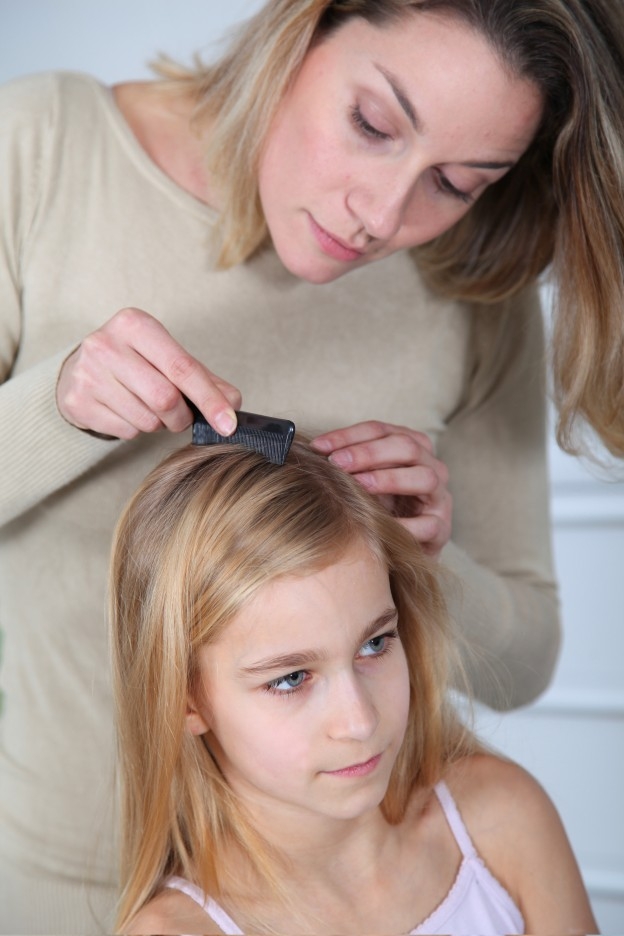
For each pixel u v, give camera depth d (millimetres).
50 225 1198
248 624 1009
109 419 1026
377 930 1117
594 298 1210
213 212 1219
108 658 1220
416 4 1010
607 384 1252
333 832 1104
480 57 1011
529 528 1500
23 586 1246
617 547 2189
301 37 1072
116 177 1216
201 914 1069
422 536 1173
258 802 1097
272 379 1277
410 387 1349
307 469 1076
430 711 1193
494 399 1470
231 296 1241
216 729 1058
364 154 1047
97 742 1231
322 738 1007
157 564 1065
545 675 1479
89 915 1234
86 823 1233
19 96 1215
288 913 1095
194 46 2064
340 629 1009
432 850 1174
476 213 1318
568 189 1184
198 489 1054
